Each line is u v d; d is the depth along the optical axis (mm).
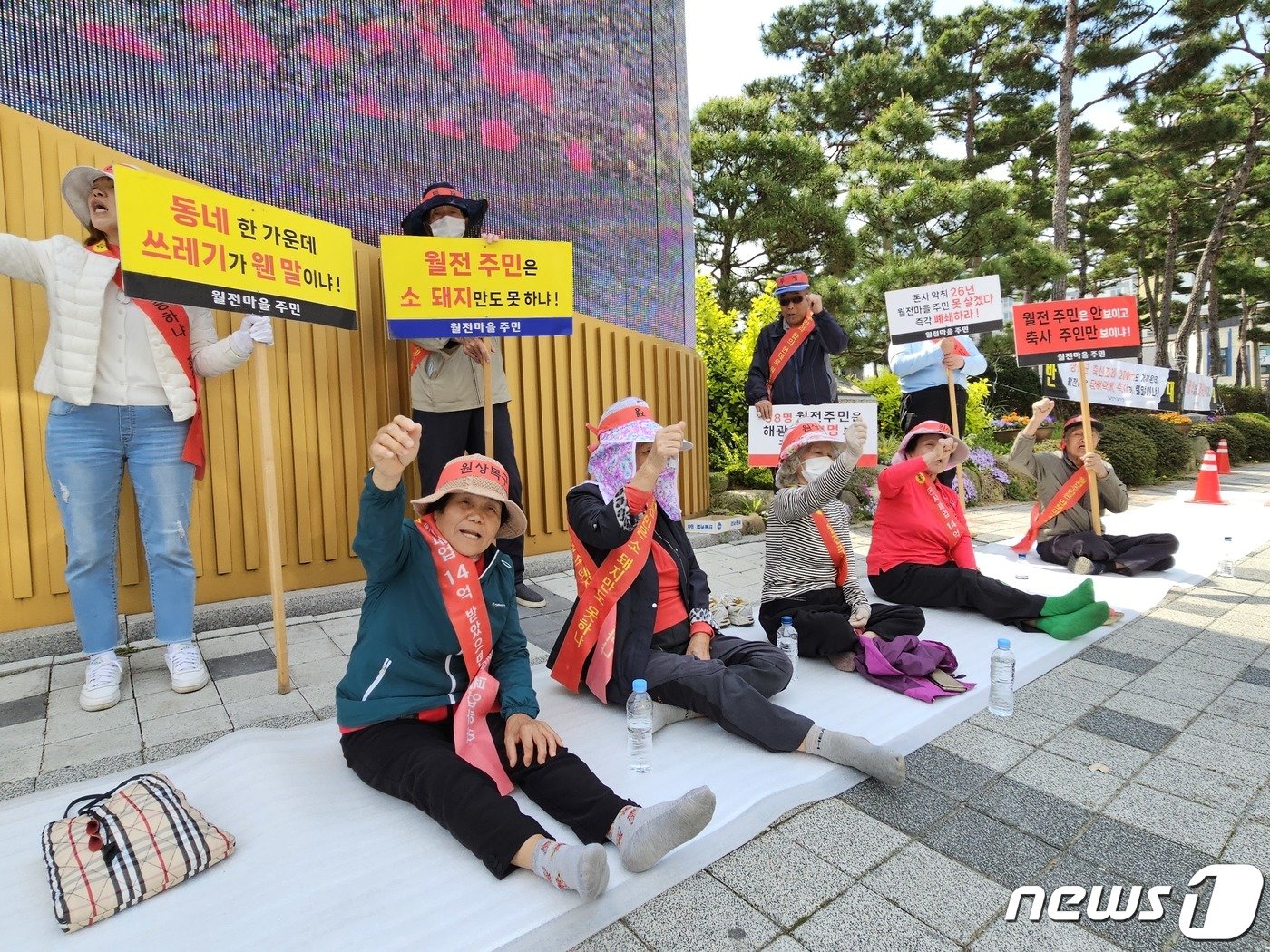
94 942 1818
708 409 9023
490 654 2520
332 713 3199
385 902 1948
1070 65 19578
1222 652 3904
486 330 3449
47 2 3908
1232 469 16250
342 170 4938
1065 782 2598
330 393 4852
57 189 3949
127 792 2133
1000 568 5836
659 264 7012
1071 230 29750
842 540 3941
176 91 4312
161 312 3359
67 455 3225
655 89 6949
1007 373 18984
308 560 4797
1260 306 38969
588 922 1889
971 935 1867
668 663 2904
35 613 3967
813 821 2357
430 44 5316
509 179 5801
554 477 5973
